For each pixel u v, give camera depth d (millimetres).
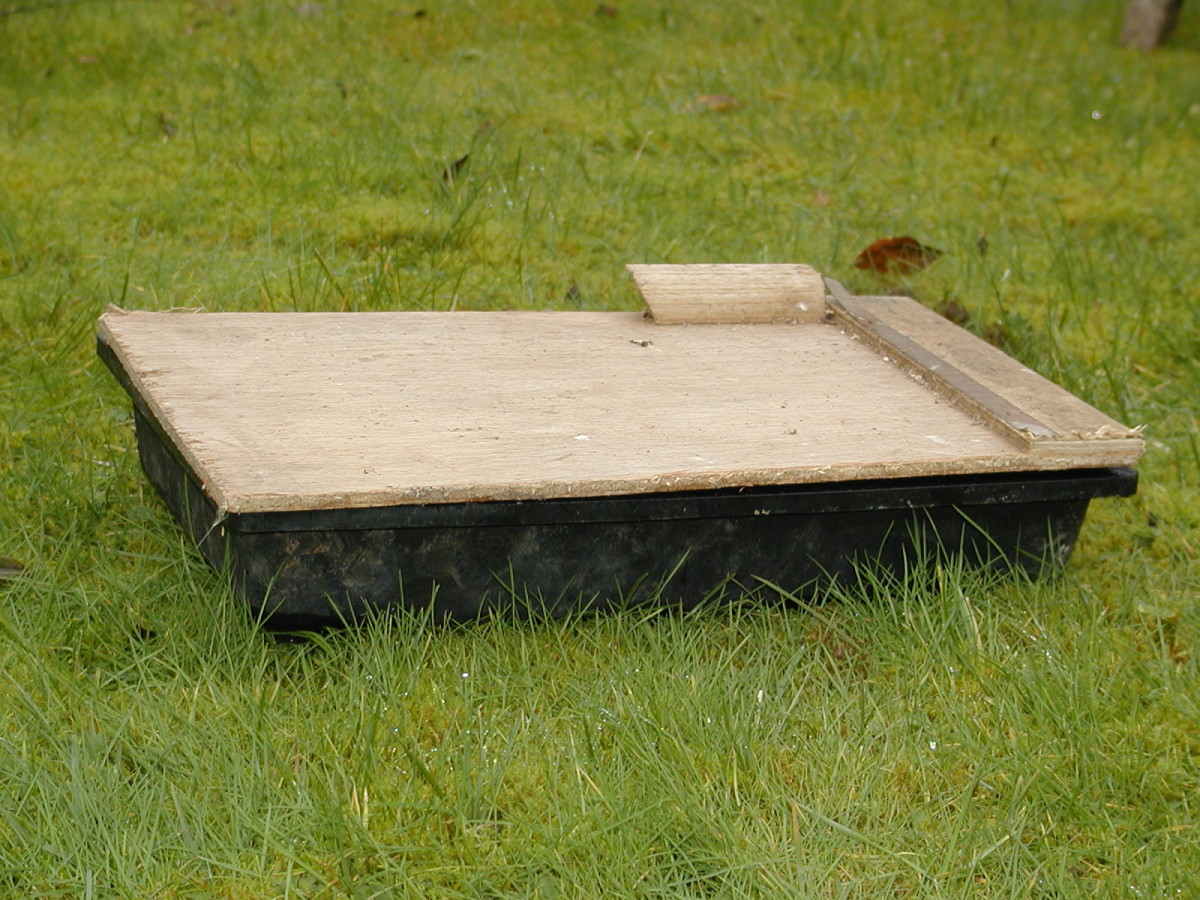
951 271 3828
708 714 2137
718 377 2615
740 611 2404
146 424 2531
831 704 2242
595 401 2449
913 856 1937
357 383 2424
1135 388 3381
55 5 4711
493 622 2295
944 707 2238
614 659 2285
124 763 2023
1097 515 2908
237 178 3883
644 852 1887
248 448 2133
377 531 2160
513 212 3842
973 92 5062
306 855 1859
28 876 1796
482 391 2443
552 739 2094
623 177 4121
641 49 5090
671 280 2910
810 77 5039
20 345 3092
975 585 2494
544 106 4547
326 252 3553
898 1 6004
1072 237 4098
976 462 2338
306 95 4465
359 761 1990
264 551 2107
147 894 1786
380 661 2158
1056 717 2193
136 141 4055
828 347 2830
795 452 2303
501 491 2098
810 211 4074
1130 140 4867
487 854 1886
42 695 2123
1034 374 2717
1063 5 6262
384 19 5133
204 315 2648
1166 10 5809
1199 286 3898
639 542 2316
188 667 2211
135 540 2553
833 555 2438
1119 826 2029
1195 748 2213
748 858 1893
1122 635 2514
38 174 3814
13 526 2543
